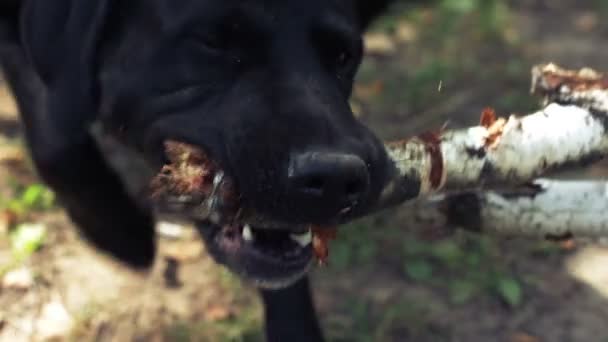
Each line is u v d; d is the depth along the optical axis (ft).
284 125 8.20
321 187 7.79
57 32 9.55
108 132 10.02
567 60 18.49
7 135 14.98
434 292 12.60
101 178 10.83
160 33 8.98
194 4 8.77
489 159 8.48
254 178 8.14
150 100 9.12
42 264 12.41
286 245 8.82
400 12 19.10
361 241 13.20
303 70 8.75
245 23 8.67
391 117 16.26
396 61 18.17
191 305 12.06
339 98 8.83
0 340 11.34
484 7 19.76
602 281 12.91
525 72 17.79
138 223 11.35
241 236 8.91
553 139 8.55
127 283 12.27
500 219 9.02
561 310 12.44
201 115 8.77
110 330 11.57
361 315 12.00
